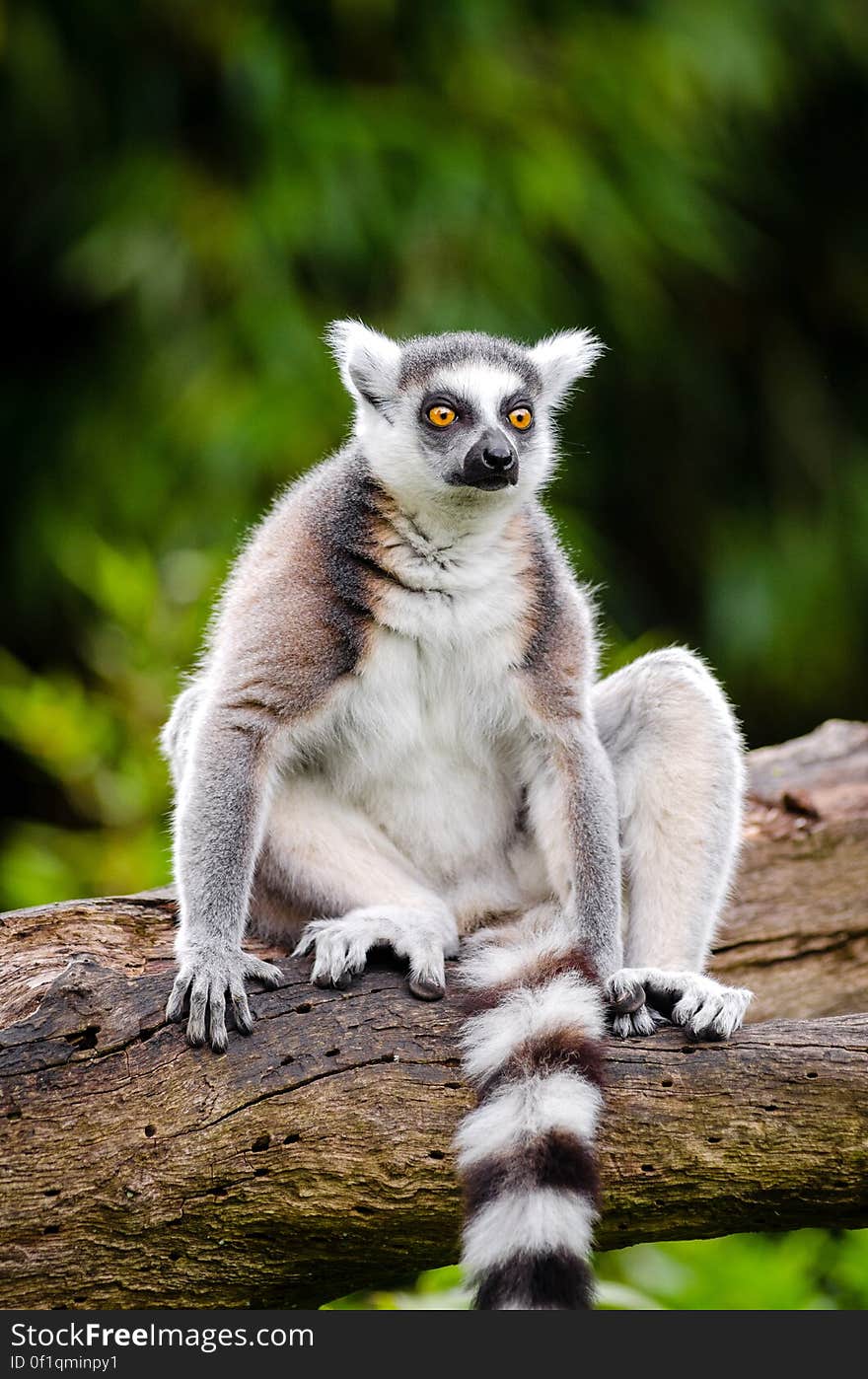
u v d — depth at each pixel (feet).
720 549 53.78
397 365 26.30
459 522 23.88
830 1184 20.03
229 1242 19.75
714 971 29.14
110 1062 20.11
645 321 51.37
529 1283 18.57
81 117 48.14
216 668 24.88
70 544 46.29
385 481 24.16
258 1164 19.71
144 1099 19.97
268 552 24.98
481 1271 18.80
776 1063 20.48
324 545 24.07
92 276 46.11
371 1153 19.88
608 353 51.83
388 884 24.17
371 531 23.95
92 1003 20.44
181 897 22.72
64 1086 19.81
